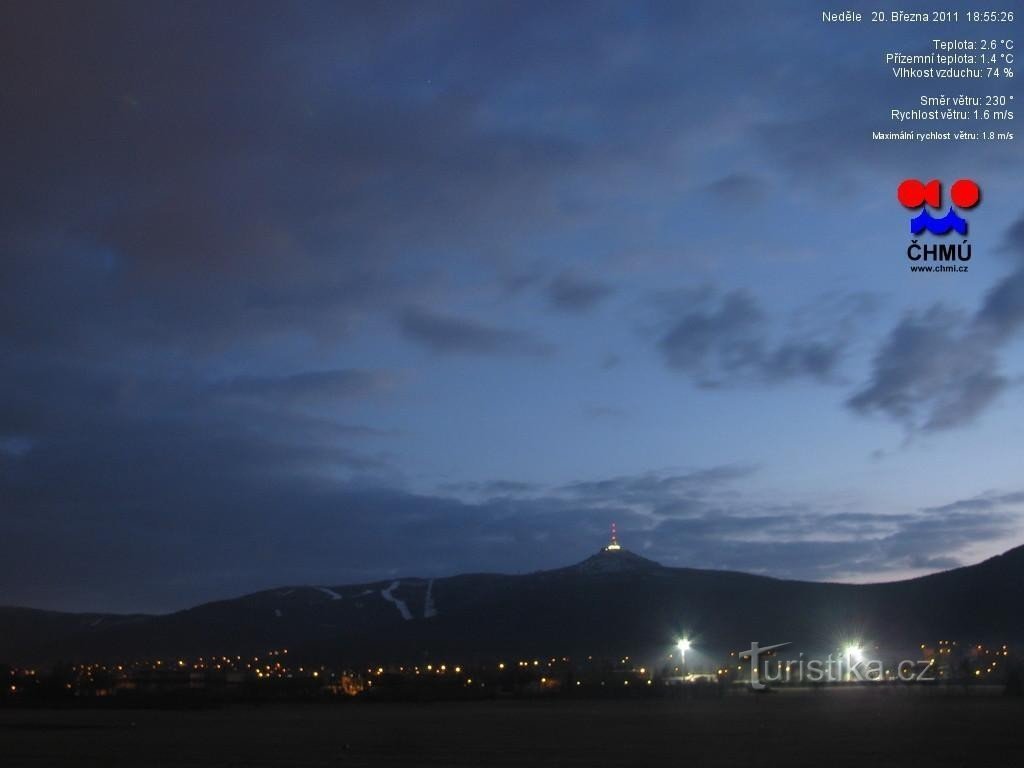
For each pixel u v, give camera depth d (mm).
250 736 57469
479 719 73250
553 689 128250
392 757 43500
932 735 52656
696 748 46250
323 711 91938
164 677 149625
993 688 126625
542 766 38969
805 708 85312
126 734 60438
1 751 48438
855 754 42719
